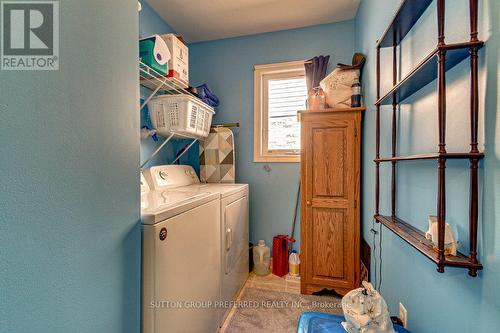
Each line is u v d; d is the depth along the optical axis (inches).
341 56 90.3
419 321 38.6
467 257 27.1
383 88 55.7
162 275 36.7
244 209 82.7
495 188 23.4
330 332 39.9
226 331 60.1
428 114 36.3
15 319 18.7
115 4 29.8
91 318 25.8
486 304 24.4
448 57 27.9
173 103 68.6
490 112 24.1
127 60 32.0
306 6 81.4
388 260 53.2
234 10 83.1
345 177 74.7
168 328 38.2
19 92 19.1
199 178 98.2
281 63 96.0
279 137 99.4
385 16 53.8
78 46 24.3
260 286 82.5
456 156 26.3
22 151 19.2
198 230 48.6
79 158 24.5
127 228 31.9
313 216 77.0
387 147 52.5
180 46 69.2
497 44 23.2
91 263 25.9
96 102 26.7
